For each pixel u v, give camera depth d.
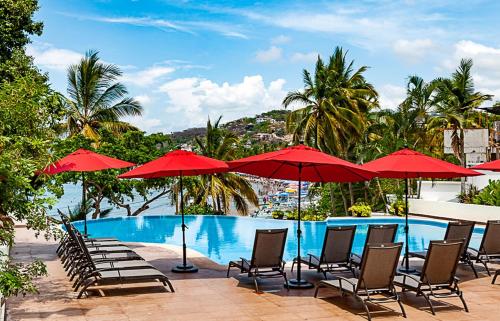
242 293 8.77
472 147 25.19
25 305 7.91
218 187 32.31
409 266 11.41
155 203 58.88
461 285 9.50
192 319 7.21
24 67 11.83
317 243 18.30
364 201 32.06
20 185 6.96
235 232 20.88
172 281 9.73
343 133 31.06
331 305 7.98
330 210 33.22
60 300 8.24
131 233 20.81
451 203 22.53
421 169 9.71
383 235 10.32
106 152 25.27
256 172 10.14
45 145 7.94
